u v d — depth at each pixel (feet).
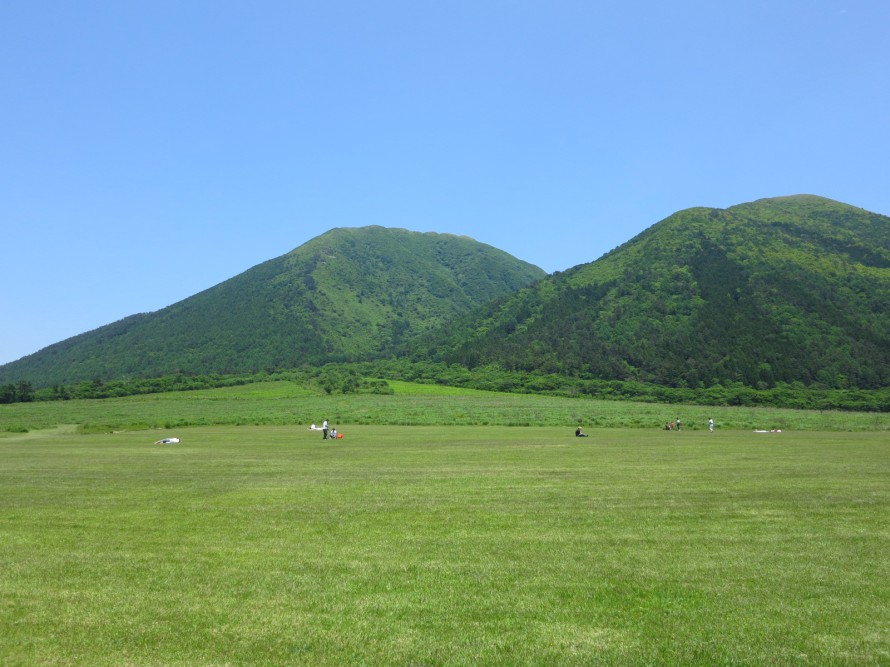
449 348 622.54
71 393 433.07
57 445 166.09
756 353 454.40
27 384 428.97
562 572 44.19
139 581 42.55
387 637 33.47
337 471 99.86
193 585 41.68
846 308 507.30
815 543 51.62
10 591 40.60
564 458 119.14
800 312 504.02
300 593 40.14
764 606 37.78
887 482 83.20
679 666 30.27
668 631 34.19
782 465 104.68
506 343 577.02
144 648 32.14
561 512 64.03
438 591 40.45
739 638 33.35
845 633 33.99
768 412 326.03
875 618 36.01
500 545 51.44
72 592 40.37
